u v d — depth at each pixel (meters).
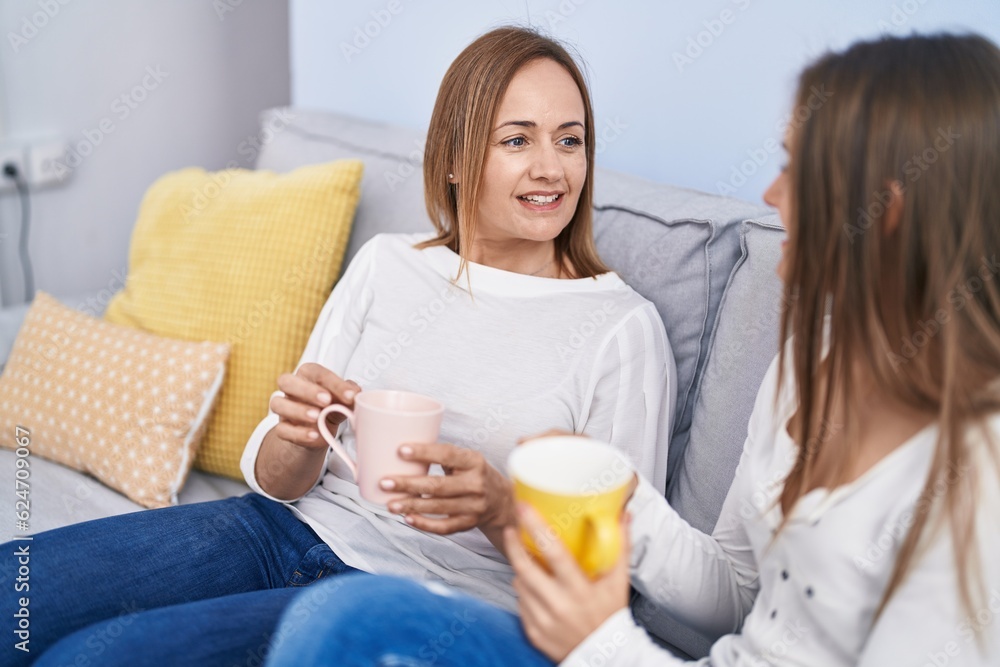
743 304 1.19
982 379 0.71
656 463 1.21
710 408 1.18
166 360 1.48
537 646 0.78
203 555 1.14
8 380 1.57
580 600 0.74
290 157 1.93
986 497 0.68
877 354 0.75
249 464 1.25
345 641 0.77
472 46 1.28
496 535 1.03
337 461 1.29
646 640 0.75
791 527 0.80
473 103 1.24
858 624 0.76
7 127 2.17
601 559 0.74
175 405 1.45
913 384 0.74
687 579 0.94
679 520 0.97
